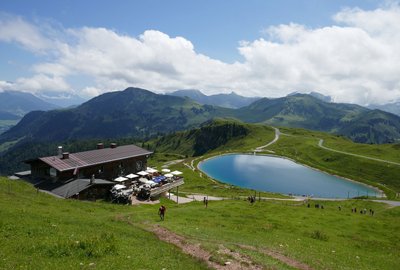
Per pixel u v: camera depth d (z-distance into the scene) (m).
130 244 29.55
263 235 47.16
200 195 119.62
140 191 90.94
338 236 56.78
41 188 80.75
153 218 51.84
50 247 24.14
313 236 52.66
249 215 66.25
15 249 23.27
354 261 38.62
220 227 50.09
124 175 106.88
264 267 27.69
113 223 42.09
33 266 20.30
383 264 40.22
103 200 83.12
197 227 45.62
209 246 32.31
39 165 88.81
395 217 95.25
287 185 184.75
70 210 49.97
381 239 59.56
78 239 27.64
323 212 80.00
